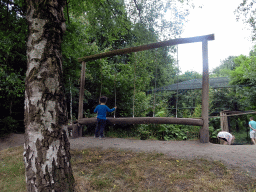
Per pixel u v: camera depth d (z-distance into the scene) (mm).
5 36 4418
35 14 2127
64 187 2008
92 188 2484
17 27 4527
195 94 11375
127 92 7254
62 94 2193
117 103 7125
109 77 6977
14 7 4215
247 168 2561
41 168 1914
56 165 1990
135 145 3959
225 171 2570
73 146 4234
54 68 2131
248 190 2154
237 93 12062
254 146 3363
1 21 4180
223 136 5418
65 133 2156
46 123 1993
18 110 8180
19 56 6730
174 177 2535
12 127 7297
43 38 2104
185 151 3346
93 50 7090
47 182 1909
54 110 2062
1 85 6215
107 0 4875
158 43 4359
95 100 7703
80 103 5328
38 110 1981
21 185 2713
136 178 2613
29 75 2059
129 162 3127
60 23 2287
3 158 4117
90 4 4957
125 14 5215
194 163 2887
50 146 1975
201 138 3846
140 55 7070
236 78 12148
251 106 11844
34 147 1944
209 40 3818
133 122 4574
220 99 12633
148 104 8211
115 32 5500
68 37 5496
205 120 3805
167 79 11625
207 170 2645
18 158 3977
